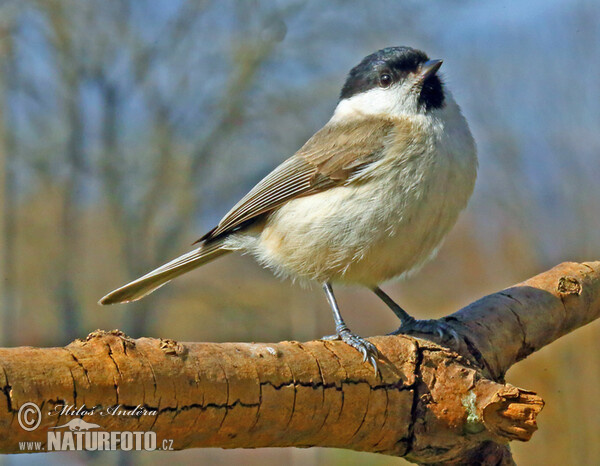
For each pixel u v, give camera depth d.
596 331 12.39
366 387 4.21
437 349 4.43
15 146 19.39
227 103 20.59
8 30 18.75
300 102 20.69
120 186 20.61
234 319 21.23
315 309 20.84
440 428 4.34
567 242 15.27
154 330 20.52
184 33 20.81
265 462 15.93
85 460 15.70
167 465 16.19
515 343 5.10
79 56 20.09
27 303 20.14
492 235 16.84
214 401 3.77
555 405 12.36
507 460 4.68
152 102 20.94
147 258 20.59
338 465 15.04
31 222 20.25
